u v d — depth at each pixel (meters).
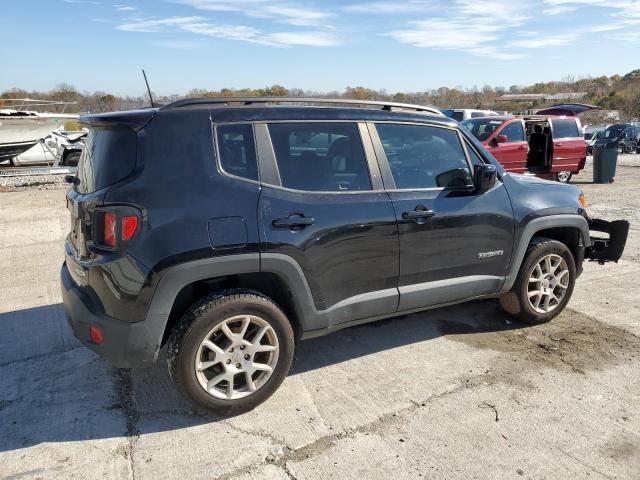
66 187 12.47
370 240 3.44
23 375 3.64
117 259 2.82
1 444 2.89
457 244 3.84
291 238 3.13
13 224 8.38
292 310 3.32
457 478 2.62
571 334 4.31
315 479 2.62
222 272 2.98
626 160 22.75
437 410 3.22
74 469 2.69
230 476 2.65
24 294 5.23
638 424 3.07
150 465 2.73
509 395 3.38
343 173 3.44
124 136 2.97
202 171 2.98
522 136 12.66
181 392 3.02
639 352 3.98
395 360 3.87
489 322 4.55
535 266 4.32
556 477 2.63
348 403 3.30
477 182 3.92
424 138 3.83
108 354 2.93
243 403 3.13
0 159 16.02
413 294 3.70
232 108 3.15
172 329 3.02
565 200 4.43
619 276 5.85
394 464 2.73
